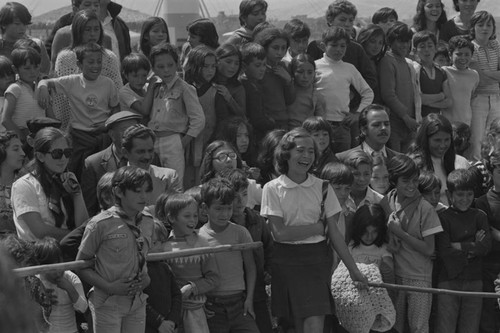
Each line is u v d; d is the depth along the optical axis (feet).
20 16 24.80
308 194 18.38
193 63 23.48
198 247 17.66
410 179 20.68
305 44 27.71
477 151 30.71
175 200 17.63
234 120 22.61
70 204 17.54
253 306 19.27
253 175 21.52
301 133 18.39
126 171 15.74
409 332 21.16
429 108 29.55
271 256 19.12
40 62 22.08
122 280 15.69
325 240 18.66
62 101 22.11
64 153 17.35
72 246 16.39
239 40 28.12
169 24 35.70
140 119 19.92
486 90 30.89
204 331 18.08
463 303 21.34
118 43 27.89
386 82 27.91
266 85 24.86
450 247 21.01
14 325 4.19
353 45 27.63
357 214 20.47
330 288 18.61
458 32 32.53
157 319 16.81
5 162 18.42
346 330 19.72
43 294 15.88
